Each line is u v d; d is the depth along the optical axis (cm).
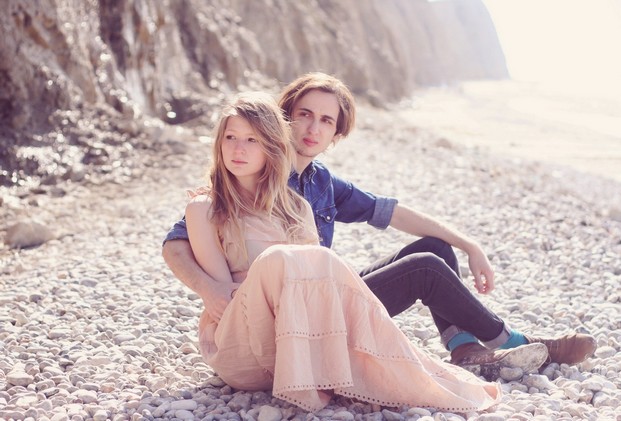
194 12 1886
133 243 771
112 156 1080
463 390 347
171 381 391
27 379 382
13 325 502
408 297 378
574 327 516
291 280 314
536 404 359
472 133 2558
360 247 757
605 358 443
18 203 898
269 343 330
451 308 382
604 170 1809
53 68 1105
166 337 474
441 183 1203
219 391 369
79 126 1097
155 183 1049
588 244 807
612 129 2877
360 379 337
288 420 330
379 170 1299
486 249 759
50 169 1000
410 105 3784
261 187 353
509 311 554
